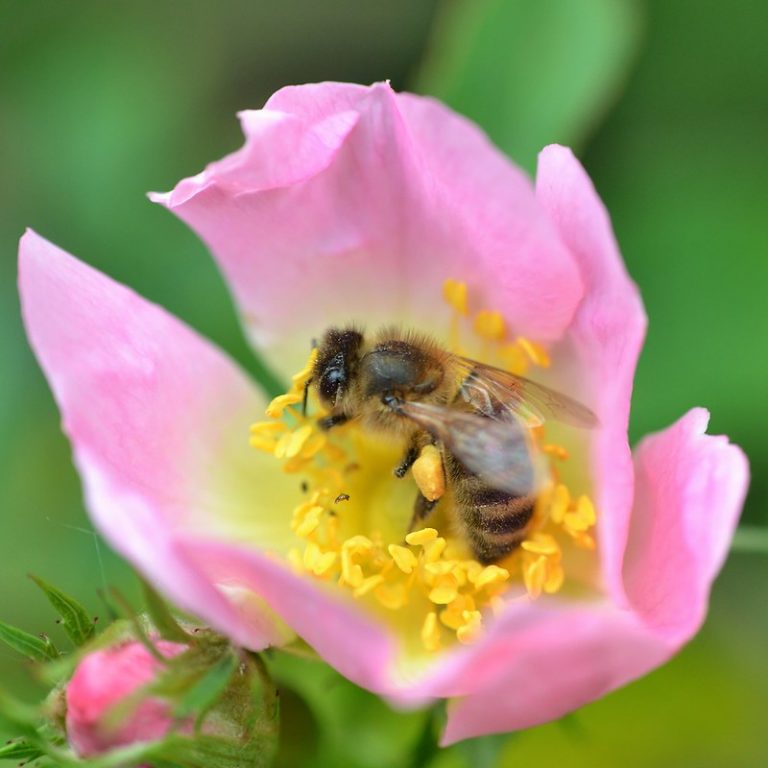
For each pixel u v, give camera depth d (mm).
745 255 214
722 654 211
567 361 186
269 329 192
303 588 172
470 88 203
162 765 178
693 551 175
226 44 225
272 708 181
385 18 225
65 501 213
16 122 221
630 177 217
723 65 219
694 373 212
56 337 179
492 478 181
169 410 187
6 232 220
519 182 177
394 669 180
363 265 190
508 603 183
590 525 183
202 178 182
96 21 223
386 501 190
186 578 170
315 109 182
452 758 195
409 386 187
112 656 177
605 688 174
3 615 207
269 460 191
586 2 202
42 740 176
